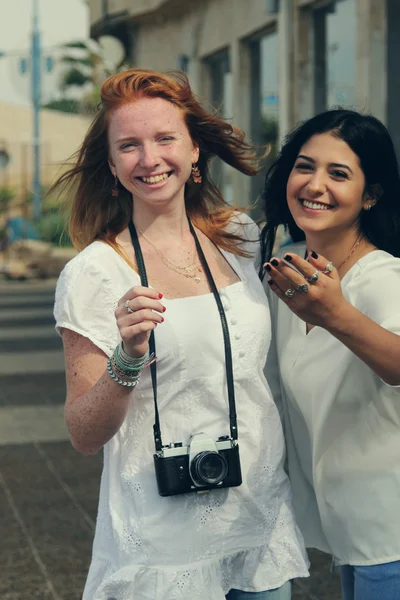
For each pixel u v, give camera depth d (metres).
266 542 2.24
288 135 2.44
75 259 2.17
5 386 7.92
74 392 2.13
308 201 2.28
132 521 2.16
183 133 2.25
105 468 2.25
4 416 6.75
